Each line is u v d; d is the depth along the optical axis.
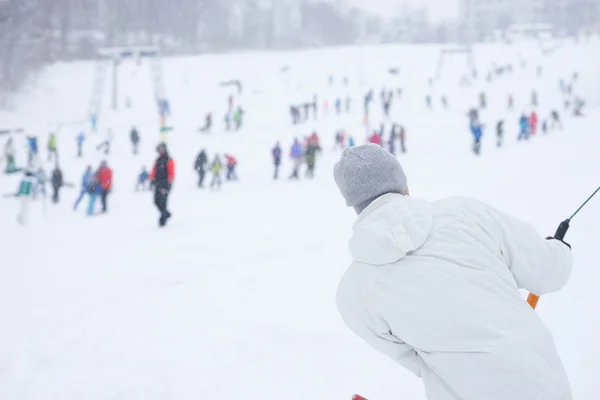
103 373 4.81
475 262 1.82
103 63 51.03
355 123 38.69
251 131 36.88
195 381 4.59
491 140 29.81
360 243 1.87
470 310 1.75
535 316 1.79
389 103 40.94
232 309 6.07
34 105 49.19
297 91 57.44
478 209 1.95
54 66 65.19
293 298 6.36
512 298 1.79
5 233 13.67
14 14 52.47
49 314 6.64
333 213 14.15
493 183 16.47
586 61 63.56
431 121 38.50
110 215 16.48
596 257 6.52
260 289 6.75
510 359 1.67
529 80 56.56
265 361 4.84
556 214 10.08
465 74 60.88
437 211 1.95
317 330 5.37
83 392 4.52
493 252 1.86
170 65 72.25
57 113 48.50
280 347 5.07
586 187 13.22
